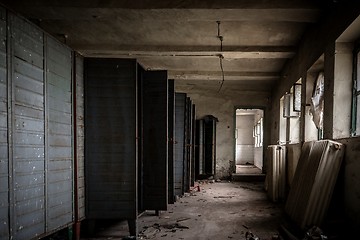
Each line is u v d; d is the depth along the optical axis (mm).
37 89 2516
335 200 3016
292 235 3002
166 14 3584
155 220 4105
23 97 2334
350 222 2705
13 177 2213
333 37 3201
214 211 4730
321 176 2949
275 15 3572
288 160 5598
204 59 6367
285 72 6586
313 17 3637
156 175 3961
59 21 4301
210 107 9656
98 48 5297
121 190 3293
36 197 2486
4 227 2125
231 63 6695
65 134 2955
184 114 5797
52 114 2730
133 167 3299
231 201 5672
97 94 3330
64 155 2928
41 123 2562
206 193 6695
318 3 3322
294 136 5785
